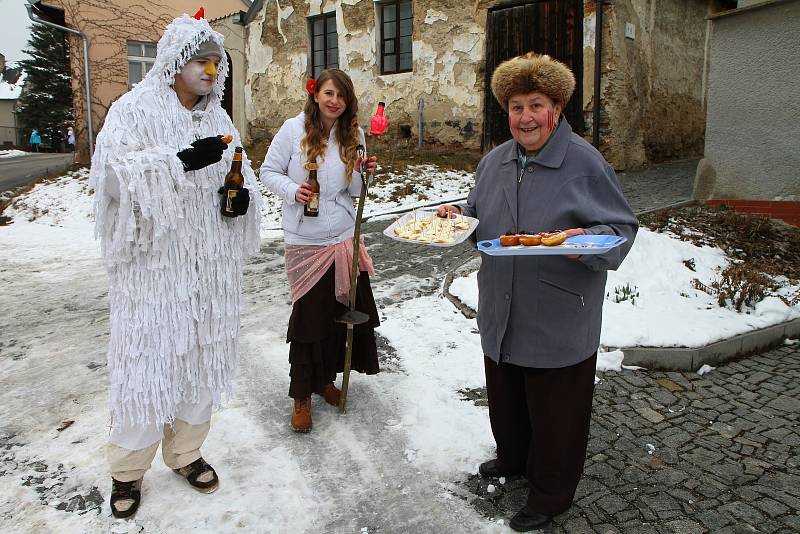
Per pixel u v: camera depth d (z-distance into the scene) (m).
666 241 5.99
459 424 3.30
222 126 2.59
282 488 2.79
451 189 10.55
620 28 11.10
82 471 2.96
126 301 2.42
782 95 6.93
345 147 3.26
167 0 16.58
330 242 3.25
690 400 3.62
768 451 3.05
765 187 7.20
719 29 7.29
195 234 2.50
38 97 38.41
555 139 2.36
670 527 2.48
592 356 2.42
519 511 2.56
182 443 2.73
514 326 2.44
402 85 13.50
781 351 4.43
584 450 2.45
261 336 4.74
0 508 2.67
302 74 15.26
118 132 2.27
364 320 3.23
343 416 3.44
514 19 10.76
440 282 5.91
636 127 11.98
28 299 6.16
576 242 2.11
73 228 10.63
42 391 3.91
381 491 2.77
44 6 15.02
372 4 13.66
